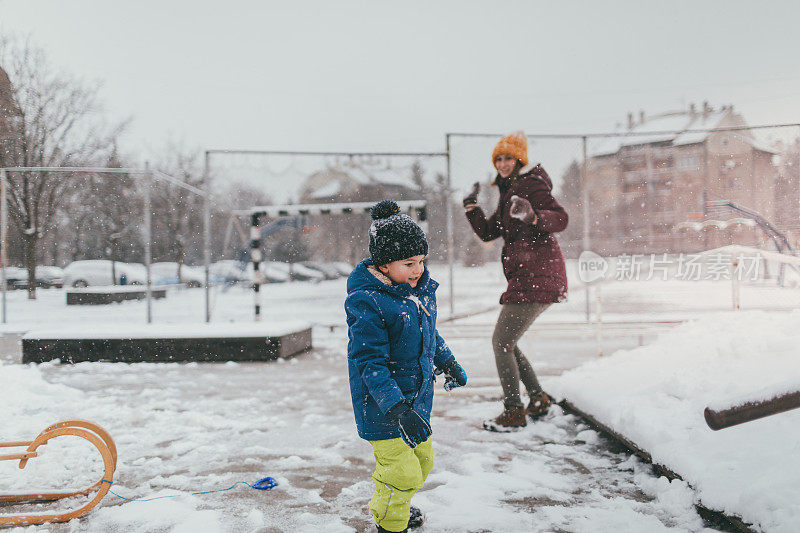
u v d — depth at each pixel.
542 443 3.67
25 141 16.61
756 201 10.05
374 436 2.19
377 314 2.16
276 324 8.02
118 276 20.59
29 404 4.63
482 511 2.58
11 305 15.66
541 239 3.98
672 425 3.08
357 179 10.94
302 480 3.03
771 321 4.46
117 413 4.46
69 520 2.50
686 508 2.50
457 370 2.49
